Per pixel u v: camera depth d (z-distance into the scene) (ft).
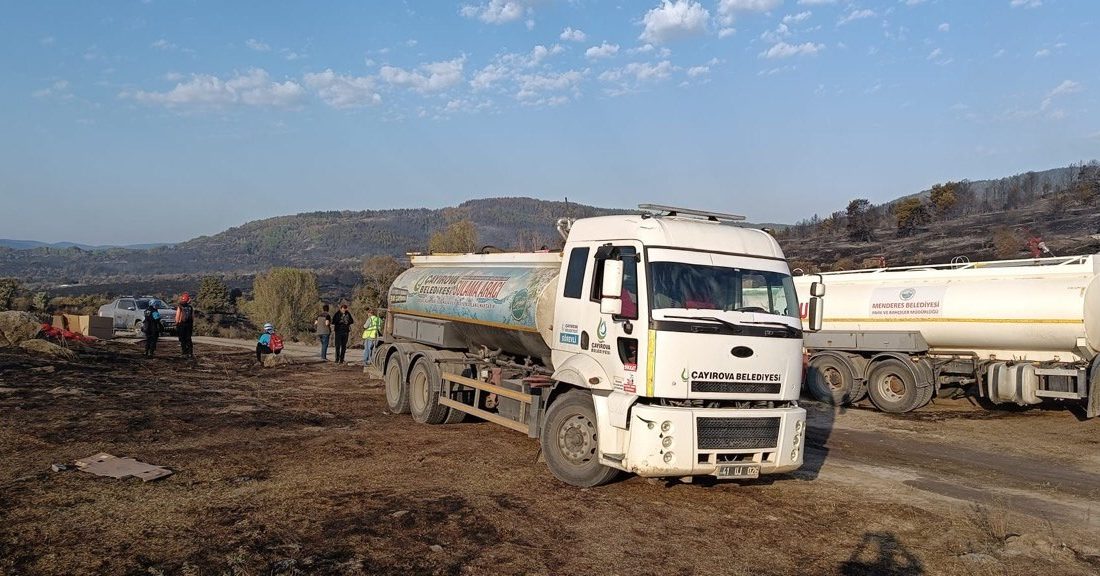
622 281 27.35
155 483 27.30
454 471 30.71
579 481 28.89
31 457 30.50
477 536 22.66
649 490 28.91
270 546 20.86
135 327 116.67
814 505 28.09
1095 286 47.73
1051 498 30.76
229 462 31.14
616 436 27.25
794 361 28.45
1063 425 48.08
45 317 97.40
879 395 54.95
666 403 26.66
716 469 26.43
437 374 40.88
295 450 33.96
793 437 27.84
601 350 28.40
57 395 44.93
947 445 42.06
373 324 72.18
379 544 21.47
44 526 22.04
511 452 34.71
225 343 102.37
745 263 28.84
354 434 38.32
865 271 59.72
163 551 20.30
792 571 21.17
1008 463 37.65
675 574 20.58
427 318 44.14
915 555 22.75
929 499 29.76
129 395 47.14
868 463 36.86
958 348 53.78
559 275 31.83
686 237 28.27
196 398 47.91
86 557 19.72
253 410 44.34
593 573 20.31
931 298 53.57
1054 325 48.19
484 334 38.86
